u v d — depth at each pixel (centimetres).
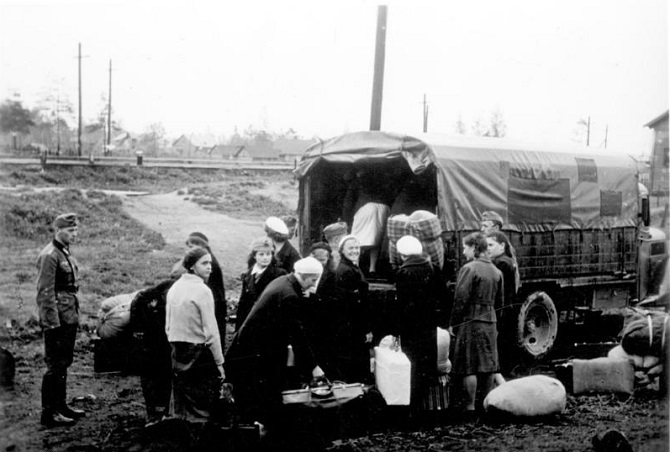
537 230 871
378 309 702
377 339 702
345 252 611
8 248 1019
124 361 718
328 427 540
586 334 962
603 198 962
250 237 1497
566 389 751
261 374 519
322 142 879
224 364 526
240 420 520
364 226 818
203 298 518
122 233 1312
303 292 530
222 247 1405
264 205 1783
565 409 678
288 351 561
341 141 856
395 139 808
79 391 667
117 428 554
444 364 636
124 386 686
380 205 829
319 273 525
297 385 546
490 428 612
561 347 914
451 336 659
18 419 579
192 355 516
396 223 759
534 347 857
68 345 595
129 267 1127
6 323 809
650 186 1144
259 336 517
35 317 826
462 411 639
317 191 900
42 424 575
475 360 634
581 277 927
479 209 803
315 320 597
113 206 1457
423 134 809
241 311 648
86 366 754
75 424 581
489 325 638
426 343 609
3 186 1370
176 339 519
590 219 943
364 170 860
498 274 649
